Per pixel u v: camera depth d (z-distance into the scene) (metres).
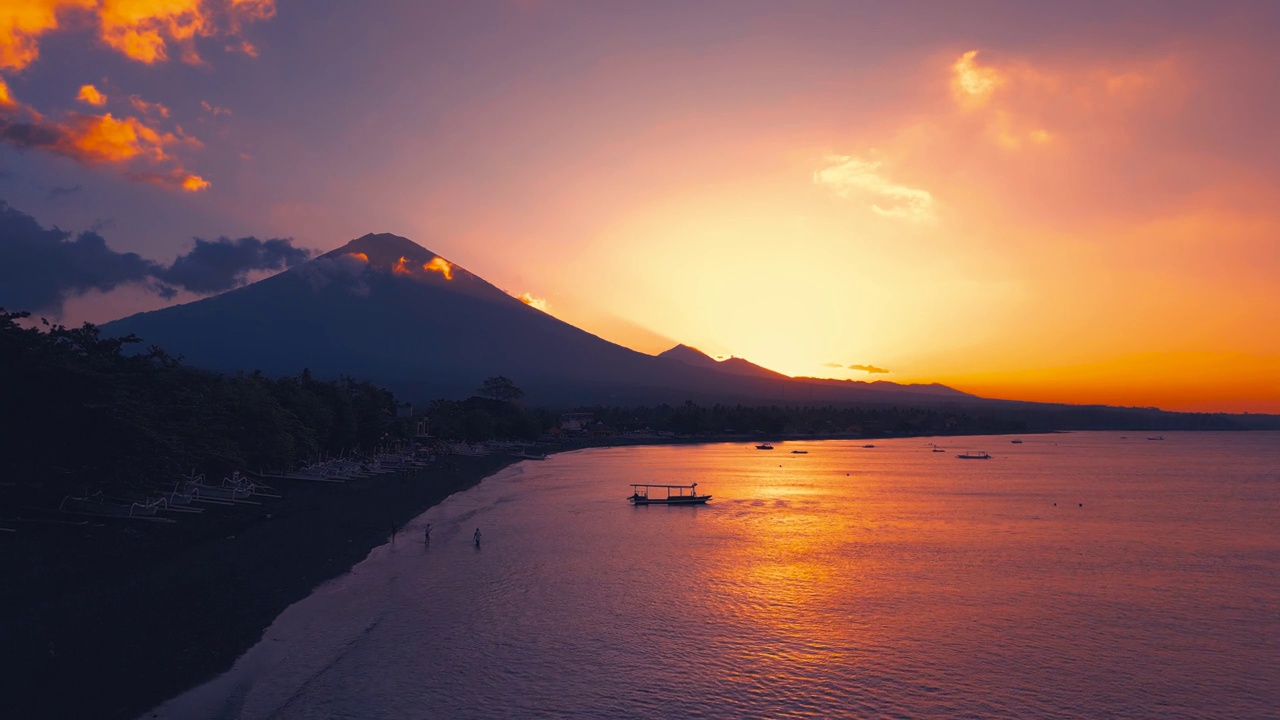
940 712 38.53
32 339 64.69
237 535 72.19
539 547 78.19
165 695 35.41
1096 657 47.12
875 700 39.78
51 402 64.00
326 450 154.88
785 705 38.72
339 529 81.75
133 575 53.75
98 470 66.31
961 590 63.62
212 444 93.81
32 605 45.44
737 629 50.97
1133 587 65.62
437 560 69.56
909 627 52.56
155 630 43.31
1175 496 147.88
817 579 66.69
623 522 100.56
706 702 38.72
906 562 75.44
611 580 64.00
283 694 36.97
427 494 121.25
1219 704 40.50
